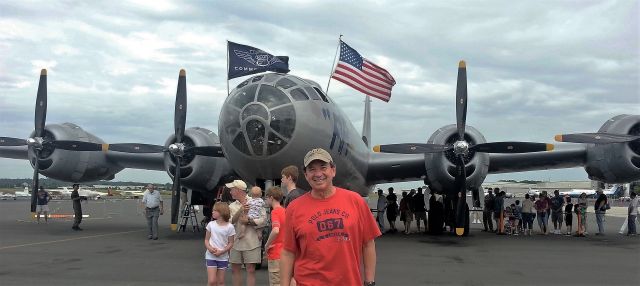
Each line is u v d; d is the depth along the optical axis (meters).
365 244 3.91
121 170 21.64
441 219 18.97
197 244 14.73
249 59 15.07
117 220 26.45
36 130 18.22
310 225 3.72
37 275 9.53
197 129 17.67
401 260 11.80
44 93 18.23
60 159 18.58
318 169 3.74
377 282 9.01
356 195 3.90
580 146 17.22
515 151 15.73
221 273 7.09
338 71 16.75
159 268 10.36
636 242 16.31
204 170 17.12
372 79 17.48
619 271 10.33
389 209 20.53
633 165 15.85
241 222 7.33
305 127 12.52
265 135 12.23
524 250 13.82
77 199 19.66
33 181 18.17
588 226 25.84
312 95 13.23
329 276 3.67
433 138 16.62
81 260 11.45
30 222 24.12
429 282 9.03
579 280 9.31
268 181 13.28
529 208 19.70
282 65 14.63
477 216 29.19
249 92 12.69
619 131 15.89
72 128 19.16
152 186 16.25
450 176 16.36
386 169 18.20
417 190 20.39
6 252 12.83
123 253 12.69
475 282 9.05
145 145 17.17
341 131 14.37
